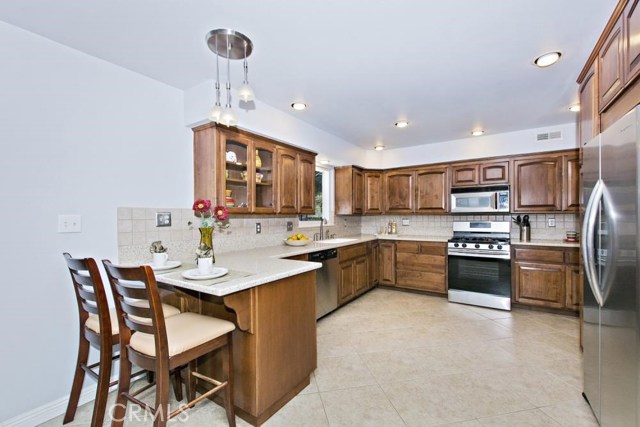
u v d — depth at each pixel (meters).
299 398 1.95
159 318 1.34
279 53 2.01
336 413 1.80
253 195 2.82
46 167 1.83
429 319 3.36
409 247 4.42
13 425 1.69
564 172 3.62
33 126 1.78
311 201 3.59
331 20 1.67
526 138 3.85
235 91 2.59
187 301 2.07
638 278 1.21
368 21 1.68
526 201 3.84
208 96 2.43
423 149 4.62
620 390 1.37
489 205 4.01
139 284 2.16
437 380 2.14
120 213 2.17
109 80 2.13
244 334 1.75
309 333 2.13
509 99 2.84
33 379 1.77
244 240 3.11
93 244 2.03
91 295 1.62
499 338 2.84
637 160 1.19
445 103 2.94
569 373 2.21
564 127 3.62
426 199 4.55
